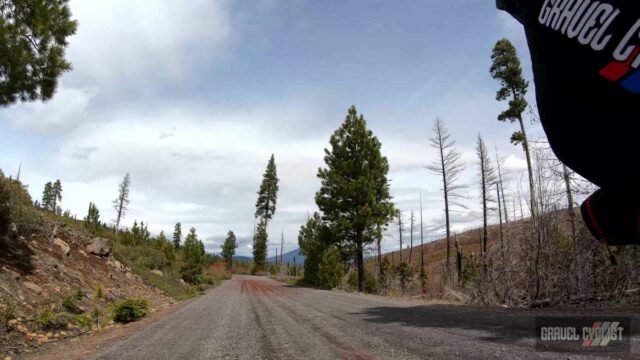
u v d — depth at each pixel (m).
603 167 0.82
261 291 24.52
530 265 12.94
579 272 11.95
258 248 78.00
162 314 12.78
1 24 9.04
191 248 40.09
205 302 16.16
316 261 33.25
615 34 0.76
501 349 5.42
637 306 10.41
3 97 9.59
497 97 27.97
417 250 77.25
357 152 31.61
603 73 0.78
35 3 9.53
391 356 5.52
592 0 0.80
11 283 9.78
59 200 85.94
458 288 17.89
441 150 31.78
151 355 6.29
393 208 30.47
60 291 11.38
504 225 14.03
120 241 27.16
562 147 0.90
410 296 20.06
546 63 0.90
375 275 32.53
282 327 8.66
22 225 13.62
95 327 9.95
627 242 0.81
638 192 0.77
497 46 27.81
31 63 9.62
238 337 7.59
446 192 31.20
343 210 30.92
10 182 14.44
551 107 0.90
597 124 0.80
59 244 15.04
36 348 7.57
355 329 8.00
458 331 7.15
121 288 16.25
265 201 76.31
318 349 6.25
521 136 26.14
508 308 11.61
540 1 0.91
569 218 12.38
